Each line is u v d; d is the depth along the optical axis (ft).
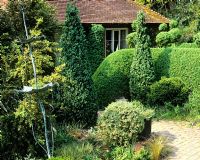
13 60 34.27
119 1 77.05
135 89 52.65
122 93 55.01
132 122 36.27
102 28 65.31
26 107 31.83
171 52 53.01
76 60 41.04
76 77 40.75
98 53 65.41
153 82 52.21
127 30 70.08
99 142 37.09
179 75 51.57
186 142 39.99
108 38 68.80
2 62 35.14
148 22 71.77
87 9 69.67
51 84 31.48
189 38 63.41
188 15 81.00
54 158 29.19
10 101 33.86
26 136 33.58
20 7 37.76
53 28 41.55
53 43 35.99
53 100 39.19
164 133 42.68
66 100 40.50
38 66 33.63
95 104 41.75
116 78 54.34
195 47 55.36
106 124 36.70
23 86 32.91
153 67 52.54
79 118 40.91
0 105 32.78
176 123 46.57
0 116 32.65
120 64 54.80
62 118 40.86
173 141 40.19
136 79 52.49
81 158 32.99
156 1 94.89
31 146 33.27
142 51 52.42
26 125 33.24
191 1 82.48
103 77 53.83
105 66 54.39
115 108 37.11
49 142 34.78
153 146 35.40
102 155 34.35
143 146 36.68
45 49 35.09
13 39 36.68
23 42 32.40
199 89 49.34
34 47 34.71
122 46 70.44
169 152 37.04
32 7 39.60
